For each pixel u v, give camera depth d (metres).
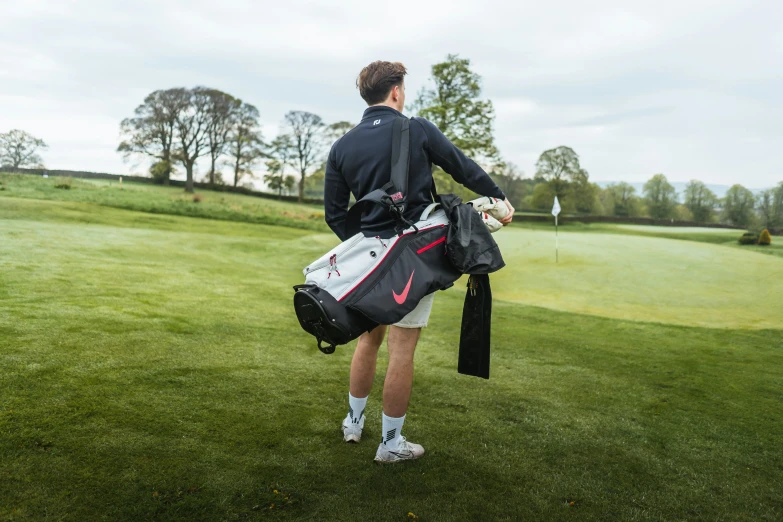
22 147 41.09
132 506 1.41
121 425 1.87
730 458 2.00
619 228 41.28
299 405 2.25
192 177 51.28
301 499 1.52
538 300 8.41
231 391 2.33
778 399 2.84
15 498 1.40
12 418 1.83
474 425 2.19
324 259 1.60
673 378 3.21
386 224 1.64
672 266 11.33
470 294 1.74
